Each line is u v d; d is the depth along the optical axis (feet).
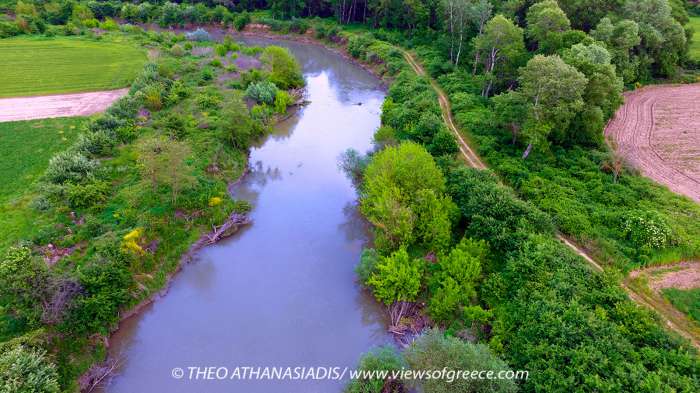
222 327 135.44
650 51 283.38
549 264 130.52
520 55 249.75
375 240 159.84
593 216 154.40
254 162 224.12
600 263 138.51
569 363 103.71
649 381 93.81
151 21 461.78
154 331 133.59
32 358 103.14
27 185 169.78
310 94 308.81
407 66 326.44
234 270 156.76
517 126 198.49
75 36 372.38
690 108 245.86
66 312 118.01
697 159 194.70
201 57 333.21
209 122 228.02
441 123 217.56
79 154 181.37
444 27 342.64
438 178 166.50
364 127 260.42
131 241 143.54
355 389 111.86
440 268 145.38
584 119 195.52
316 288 149.69
